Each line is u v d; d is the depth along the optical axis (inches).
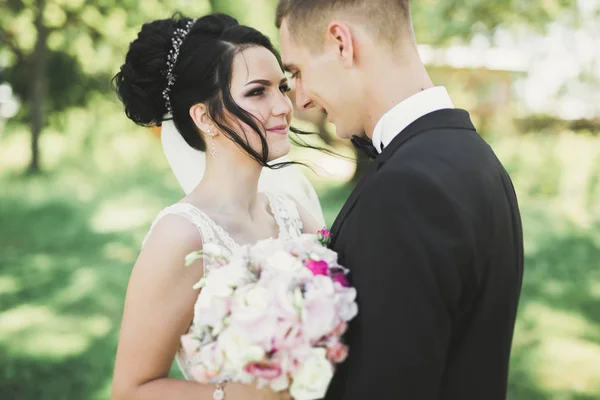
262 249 58.0
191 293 70.7
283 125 77.6
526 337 199.9
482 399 53.3
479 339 52.7
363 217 50.6
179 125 80.6
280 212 88.0
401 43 57.9
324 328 49.6
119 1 499.8
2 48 557.0
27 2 516.4
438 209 48.6
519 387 164.1
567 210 402.0
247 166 79.7
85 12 508.4
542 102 510.6
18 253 295.9
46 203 411.5
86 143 646.5
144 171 585.0
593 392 161.9
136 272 70.3
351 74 59.1
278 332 50.3
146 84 80.2
